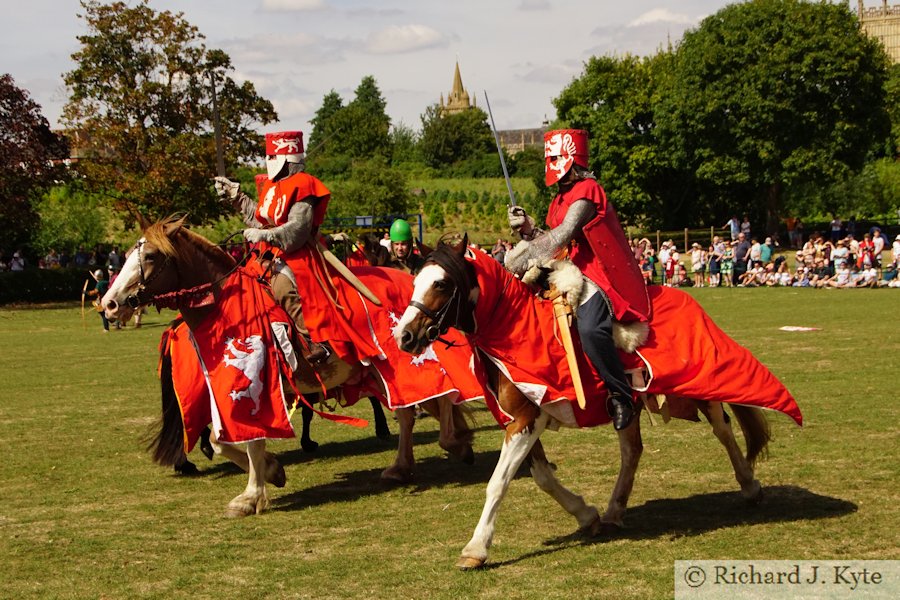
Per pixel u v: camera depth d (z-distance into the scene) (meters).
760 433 7.12
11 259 45.94
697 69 50.47
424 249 6.61
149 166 42.66
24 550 6.74
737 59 49.22
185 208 42.78
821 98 48.84
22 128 39.66
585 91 58.97
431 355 8.48
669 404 6.98
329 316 8.01
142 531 7.21
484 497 7.92
